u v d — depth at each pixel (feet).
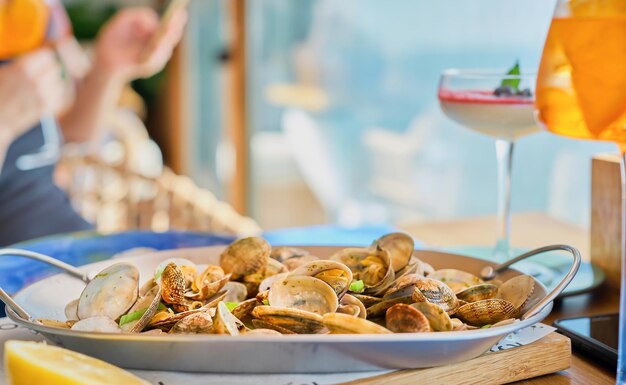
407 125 6.67
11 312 1.95
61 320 2.12
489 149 5.85
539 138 5.43
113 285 2.03
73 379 1.64
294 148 8.19
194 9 10.00
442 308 1.93
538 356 1.99
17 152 5.20
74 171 5.82
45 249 2.98
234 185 9.05
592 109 1.89
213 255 2.39
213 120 9.98
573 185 5.12
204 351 1.82
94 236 3.14
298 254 2.37
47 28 5.15
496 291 2.11
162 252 2.37
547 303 1.97
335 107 7.49
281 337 1.80
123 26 6.01
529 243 3.13
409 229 3.32
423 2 6.20
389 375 1.88
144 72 6.28
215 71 9.70
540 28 5.02
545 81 1.96
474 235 3.25
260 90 8.48
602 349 2.06
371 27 6.85
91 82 6.02
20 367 1.66
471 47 5.73
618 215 2.53
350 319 1.86
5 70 4.98
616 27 1.84
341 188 7.64
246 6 8.33
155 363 1.86
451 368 1.91
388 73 6.73
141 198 5.41
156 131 11.69
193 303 2.08
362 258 2.23
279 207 8.57
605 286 2.58
